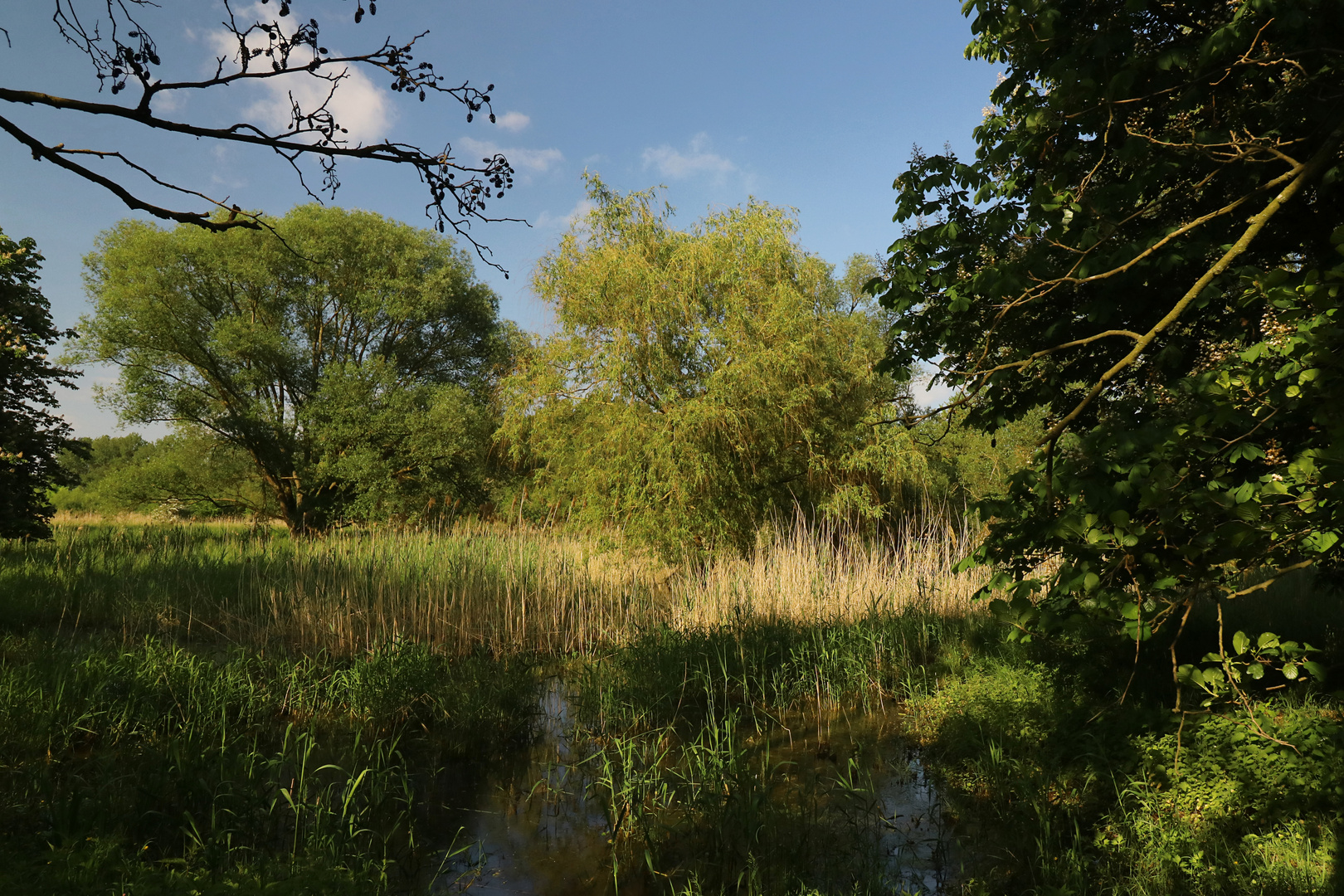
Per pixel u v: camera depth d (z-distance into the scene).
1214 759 4.13
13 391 15.06
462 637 9.09
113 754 5.30
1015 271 3.69
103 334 22.61
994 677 6.19
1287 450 3.37
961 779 5.06
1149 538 2.95
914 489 16.12
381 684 6.83
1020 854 4.17
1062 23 4.07
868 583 10.32
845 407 15.26
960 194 4.68
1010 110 4.71
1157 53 4.05
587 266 14.02
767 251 13.97
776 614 9.46
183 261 24.03
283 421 24.36
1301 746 3.97
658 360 13.27
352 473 21.20
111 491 24.02
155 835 4.29
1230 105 4.20
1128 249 3.71
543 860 4.28
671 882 4.03
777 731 6.30
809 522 14.27
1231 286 4.12
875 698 7.09
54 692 5.95
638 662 7.55
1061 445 5.12
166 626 9.40
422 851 4.37
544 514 15.38
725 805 4.77
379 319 28.14
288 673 7.10
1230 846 3.73
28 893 3.02
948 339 5.02
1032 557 3.71
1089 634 3.31
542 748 6.12
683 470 12.73
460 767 5.70
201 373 24.70
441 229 2.61
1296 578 9.46
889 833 4.53
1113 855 3.90
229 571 12.35
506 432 14.55
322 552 12.96
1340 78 3.67
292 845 4.29
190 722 5.86
